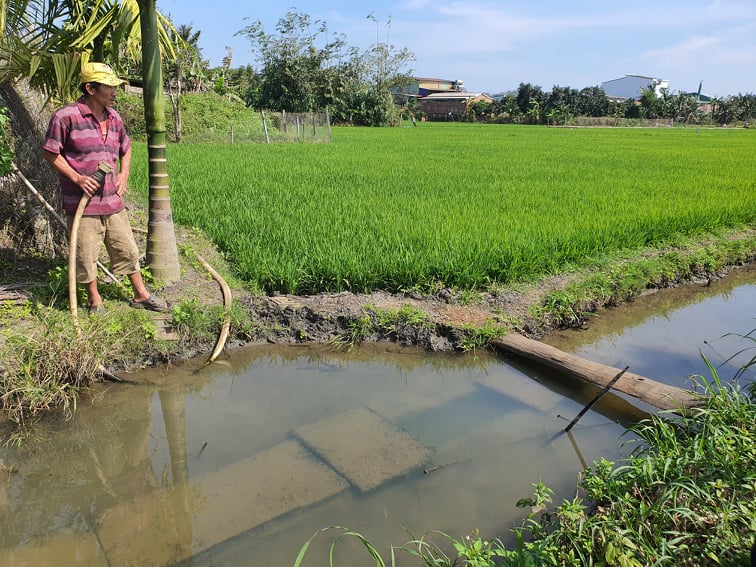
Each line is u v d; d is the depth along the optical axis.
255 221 8.30
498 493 3.58
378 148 23.73
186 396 4.89
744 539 2.73
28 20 5.87
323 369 5.41
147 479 3.74
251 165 15.60
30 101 6.33
